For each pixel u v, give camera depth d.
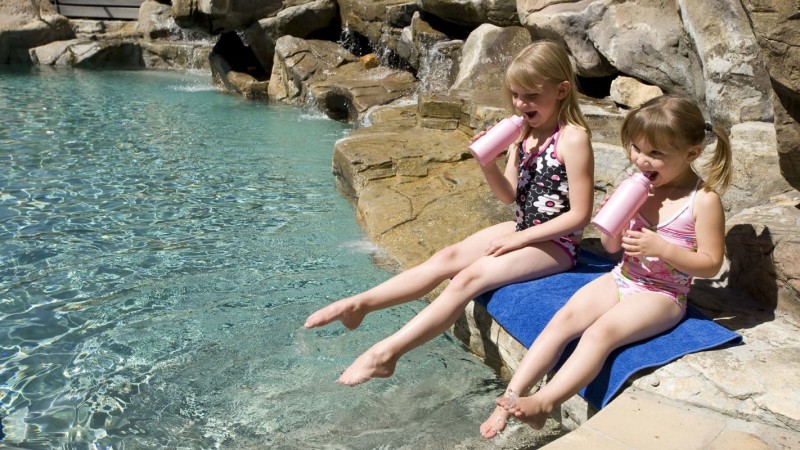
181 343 3.71
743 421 2.51
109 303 4.14
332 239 5.13
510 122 3.39
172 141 8.17
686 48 5.72
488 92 7.50
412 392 3.35
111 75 13.85
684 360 2.77
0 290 4.28
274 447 2.94
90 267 4.62
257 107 10.63
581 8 6.82
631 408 2.59
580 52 6.80
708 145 4.70
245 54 12.53
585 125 3.34
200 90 12.18
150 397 3.25
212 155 7.55
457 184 5.60
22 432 2.97
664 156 2.86
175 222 5.46
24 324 3.88
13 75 13.34
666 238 2.96
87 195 6.08
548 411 2.67
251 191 6.29
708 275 2.86
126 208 5.77
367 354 3.05
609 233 2.85
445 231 4.89
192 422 3.09
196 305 4.12
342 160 6.17
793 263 3.09
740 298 3.32
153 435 2.99
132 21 16.75
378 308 3.32
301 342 3.73
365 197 5.55
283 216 5.64
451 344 3.78
